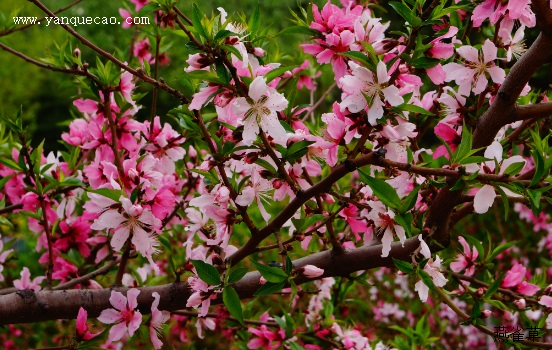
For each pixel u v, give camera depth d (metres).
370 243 0.95
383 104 0.83
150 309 0.93
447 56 0.86
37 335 1.69
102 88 0.97
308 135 0.85
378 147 0.88
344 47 0.89
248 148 0.84
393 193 0.81
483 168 0.86
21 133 0.96
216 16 0.83
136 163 0.93
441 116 0.97
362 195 0.95
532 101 1.03
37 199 0.99
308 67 1.18
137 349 1.47
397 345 1.14
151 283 1.10
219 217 0.88
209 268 0.82
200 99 0.82
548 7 0.84
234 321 1.11
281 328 1.08
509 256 2.14
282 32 0.90
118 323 0.91
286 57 1.14
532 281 1.10
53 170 1.06
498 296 1.00
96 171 0.99
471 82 0.90
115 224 0.86
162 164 1.03
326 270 0.93
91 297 0.94
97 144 1.01
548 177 0.83
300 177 0.90
